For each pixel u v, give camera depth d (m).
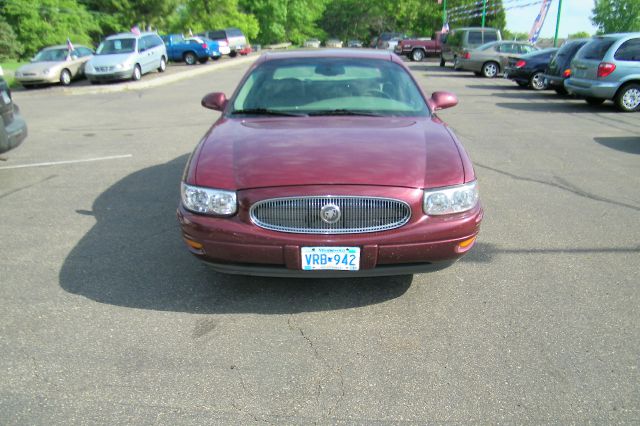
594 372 2.75
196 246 3.21
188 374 2.77
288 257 3.08
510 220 4.95
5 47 29.22
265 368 2.82
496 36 23.83
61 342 3.04
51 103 13.70
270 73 4.63
